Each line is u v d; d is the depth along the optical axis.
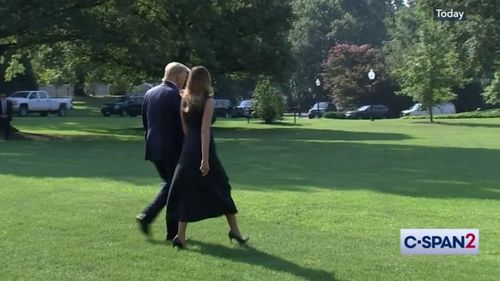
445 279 5.51
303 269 5.72
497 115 55.03
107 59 30.88
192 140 6.30
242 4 35.84
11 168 14.10
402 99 73.44
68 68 34.47
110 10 27.42
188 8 30.62
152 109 6.77
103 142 24.20
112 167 14.62
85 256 6.04
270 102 45.56
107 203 8.93
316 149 21.28
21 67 37.44
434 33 47.47
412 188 11.62
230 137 29.00
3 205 8.72
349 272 5.65
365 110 62.41
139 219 6.82
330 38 90.44
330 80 76.88
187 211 6.34
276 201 9.45
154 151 6.73
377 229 7.57
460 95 71.62
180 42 31.30
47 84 80.06
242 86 70.75
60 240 6.66
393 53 78.19
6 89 61.53
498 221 8.27
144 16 31.75
